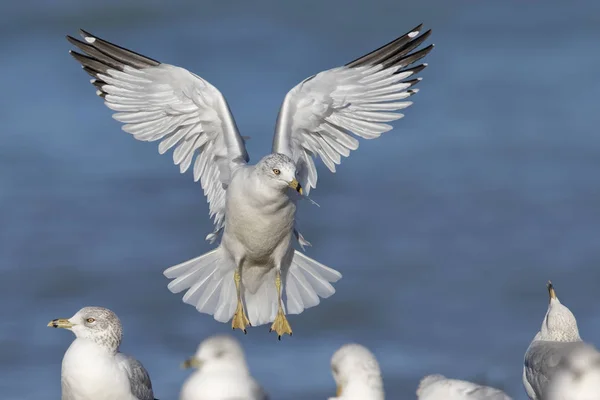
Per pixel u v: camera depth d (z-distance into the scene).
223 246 13.50
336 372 11.01
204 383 11.08
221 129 13.55
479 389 11.08
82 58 14.04
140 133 13.99
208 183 13.94
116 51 13.90
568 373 11.29
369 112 13.90
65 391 12.06
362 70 13.80
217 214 13.79
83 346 12.00
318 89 13.65
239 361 11.38
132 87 13.91
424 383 11.33
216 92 13.57
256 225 12.91
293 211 13.08
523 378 12.58
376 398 10.85
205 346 11.36
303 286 13.64
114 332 12.12
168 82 13.78
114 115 13.95
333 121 13.79
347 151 13.92
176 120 13.81
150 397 12.50
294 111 13.55
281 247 13.29
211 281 13.59
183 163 13.96
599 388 11.05
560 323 12.62
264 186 12.62
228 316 13.53
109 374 11.94
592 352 11.65
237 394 11.02
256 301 13.68
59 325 12.05
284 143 13.42
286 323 13.34
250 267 13.50
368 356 10.95
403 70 14.01
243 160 13.38
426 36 14.02
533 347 12.35
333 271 13.62
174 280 13.52
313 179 13.78
